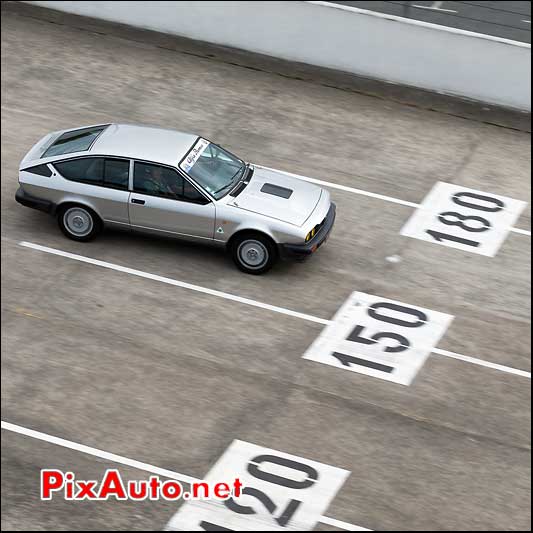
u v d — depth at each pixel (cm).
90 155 1981
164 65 2700
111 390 1703
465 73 2614
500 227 2197
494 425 1683
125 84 2622
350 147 2433
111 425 1633
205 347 1808
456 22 2602
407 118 2555
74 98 2555
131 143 2002
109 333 1828
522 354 1844
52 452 1579
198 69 2692
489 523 1505
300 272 2005
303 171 2330
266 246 1942
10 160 2283
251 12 2722
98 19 2872
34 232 2070
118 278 1961
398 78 2680
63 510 1484
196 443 1609
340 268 2027
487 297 1984
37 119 2455
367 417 1680
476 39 2562
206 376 1744
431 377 1775
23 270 1966
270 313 1895
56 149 2041
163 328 1847
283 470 1570
